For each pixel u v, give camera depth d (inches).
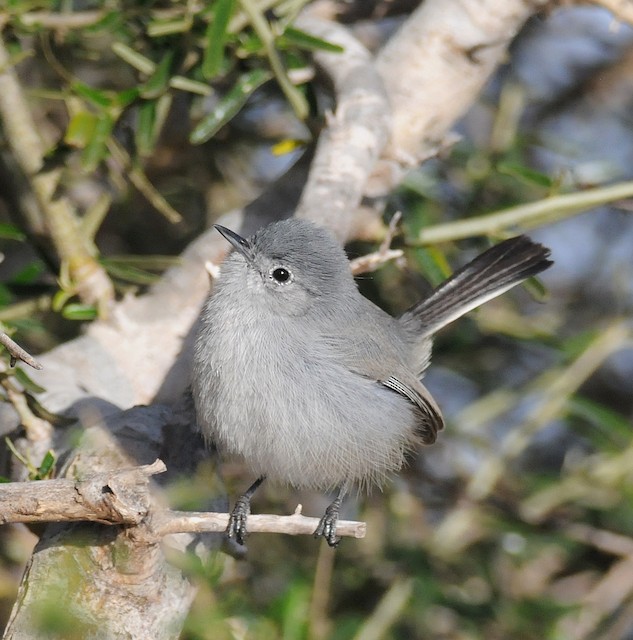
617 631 387.5
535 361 474.6
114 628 274.4
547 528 410.9
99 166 441.7
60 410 359.3
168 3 400.5
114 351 391.5
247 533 340.2
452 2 436.8
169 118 463.8
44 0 362.3
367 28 529.7
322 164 396.2
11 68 365.4
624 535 420.5
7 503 255.6
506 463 429.4
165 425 347.9
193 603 322.3
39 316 447.5
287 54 402.0
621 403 492.4
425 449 442.9
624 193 410.6
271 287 345.7
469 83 440.5
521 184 463.5
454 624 382.0
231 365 335.6
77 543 277.7
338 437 343.6
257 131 483.5
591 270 506.0
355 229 424.8
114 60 462.0
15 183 420.2
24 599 272.5
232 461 372.8
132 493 256.8
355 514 428.8
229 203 483.2
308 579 378.6
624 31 515.8
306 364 341.1
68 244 380.8
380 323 372.2
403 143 433.1
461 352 466.0
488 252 404.5
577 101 515.2
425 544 400.8
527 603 379.9
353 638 349.4
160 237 485.1
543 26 516.4
